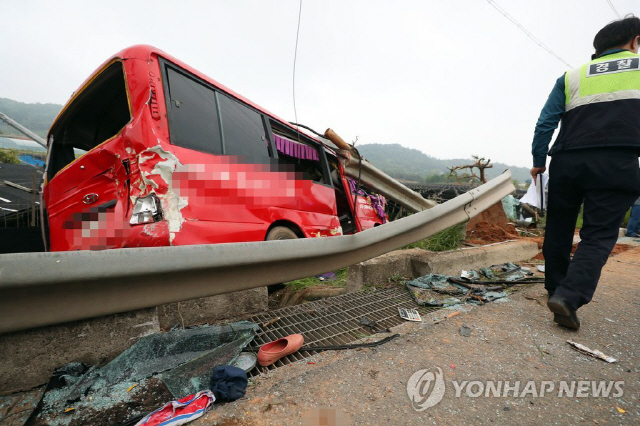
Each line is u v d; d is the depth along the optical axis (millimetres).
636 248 5574
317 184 3779
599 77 2107
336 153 4480
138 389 1569
